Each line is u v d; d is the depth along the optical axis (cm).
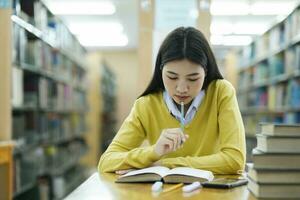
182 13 279
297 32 394
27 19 335
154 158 118
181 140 117
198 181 104
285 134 92
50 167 425
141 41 277
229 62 707
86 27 795
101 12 680
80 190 98
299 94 402
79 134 632
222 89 137
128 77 1066
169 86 122
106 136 858
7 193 252
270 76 502
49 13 425
